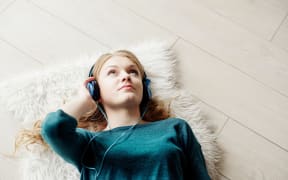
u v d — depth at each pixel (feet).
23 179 4.21
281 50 5.11
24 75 4.65
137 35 5.04
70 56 4.83
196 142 3.81
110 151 3.52
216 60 4.99
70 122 3.22
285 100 4.84
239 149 4.57
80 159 3.56
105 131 3.68
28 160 4.22
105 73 3.88
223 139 4.60
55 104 4.47
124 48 4.89
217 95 4.80
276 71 4.99
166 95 4.63
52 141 3.21
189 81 4.86
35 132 4.14
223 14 5.26
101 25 5.05
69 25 5.01
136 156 3.48
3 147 4.34
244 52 5.07
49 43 4.90
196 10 5.25
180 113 4.59
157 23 5.14
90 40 4.95
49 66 4.75
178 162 3.51
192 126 4.53
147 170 3.45
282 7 5.36
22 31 4.94
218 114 4.71
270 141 4.62
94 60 4.73
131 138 3.59
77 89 4.55
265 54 5.07
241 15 5.28
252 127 4.67
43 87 4.54
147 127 3.70
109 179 3.47
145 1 5.24
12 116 4.46
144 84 4.18
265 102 4.81
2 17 5.00
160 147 3.48
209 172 4.36
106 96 3.81
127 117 3.84
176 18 5.19
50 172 4.17
